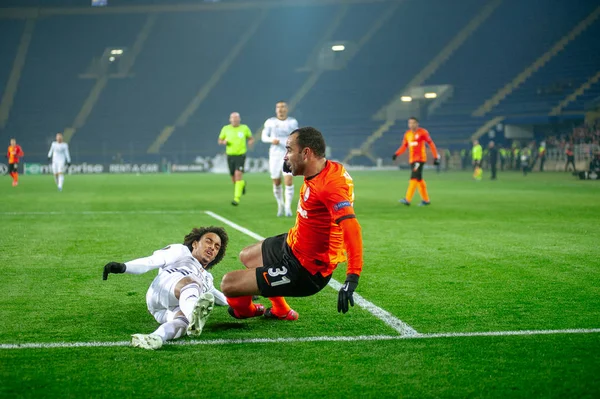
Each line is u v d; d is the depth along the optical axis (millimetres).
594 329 6406
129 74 79688
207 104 76375
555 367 5270
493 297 7836
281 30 81688
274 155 17750
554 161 57969
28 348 5770
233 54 81188
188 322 6039
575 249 11578
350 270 5535
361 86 75000
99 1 79750
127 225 15539
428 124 67688
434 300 7695
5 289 8297
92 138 72625
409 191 21016
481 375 5086
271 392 4734
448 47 74688
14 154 34625
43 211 19250
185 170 65250
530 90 65312
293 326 6562
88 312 7105
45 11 79312
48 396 4652
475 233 13898
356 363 5379
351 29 80000
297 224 6078
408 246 12031
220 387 4832
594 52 65750
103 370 5191
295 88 77125
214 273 9438
